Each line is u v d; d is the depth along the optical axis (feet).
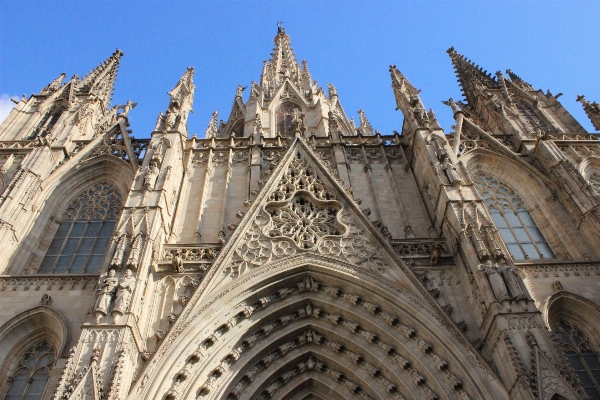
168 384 79.15
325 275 99.35
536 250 116.57
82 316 97.96
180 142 129.08
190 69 157.58
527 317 80.38
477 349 84.02
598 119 160.15
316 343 98.63
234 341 90.07
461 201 102.99
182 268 99.66
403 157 136.26
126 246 92.43
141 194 106.01
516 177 134.41
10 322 96.43
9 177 134.00
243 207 122.11
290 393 95.25
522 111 177.47
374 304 95.71
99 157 136.56
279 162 125.08
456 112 151.12
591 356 94.27
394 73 160.25
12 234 111.65
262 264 99.30
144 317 88.53
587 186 119.55
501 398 75.51
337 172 129.90
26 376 92.99
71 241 120.37
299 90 215.51
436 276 98.63
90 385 70.38
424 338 89.04
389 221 117.70
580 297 99.04
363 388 93.56
